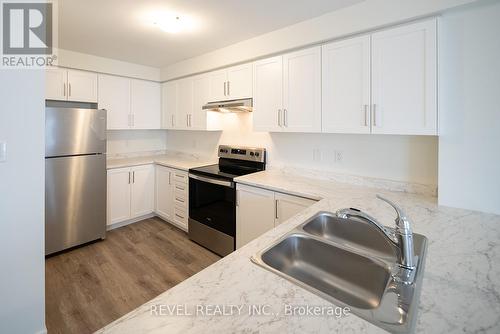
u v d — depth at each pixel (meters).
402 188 2.06
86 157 2.88
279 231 1.22
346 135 2.37
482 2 1.46
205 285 0.78
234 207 2.59
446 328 0.63
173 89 3.73
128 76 3.57
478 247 1.08
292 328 0.61
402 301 0.73
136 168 3.55
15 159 1.45
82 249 2.86
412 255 0.92
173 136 4.30
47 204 2.63
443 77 1.62
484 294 0.76
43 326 1.59
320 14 2.06
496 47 1.46
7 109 1.40
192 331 0.59
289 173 2.75
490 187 1.52
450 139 1.62
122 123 3.58
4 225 1.43
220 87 3.00
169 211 3.52
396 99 1.75
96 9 2.01
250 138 3.13
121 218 3.42
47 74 2.91
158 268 2.49
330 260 1.12
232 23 2.24
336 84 2.04
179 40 2.68
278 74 2.41
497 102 1.47
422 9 1.59
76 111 2.77
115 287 2.17
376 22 1.78
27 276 1.52
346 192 2.04
